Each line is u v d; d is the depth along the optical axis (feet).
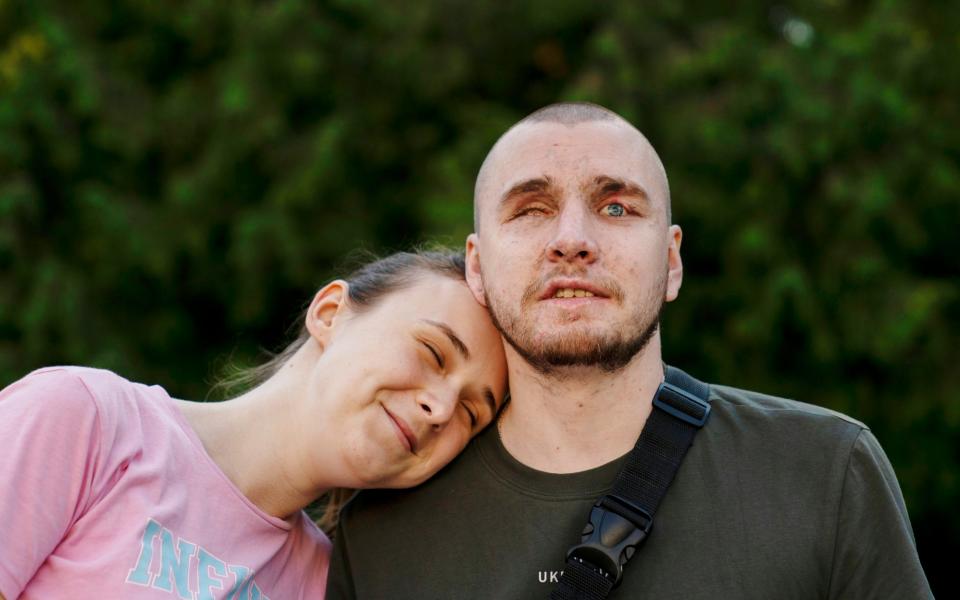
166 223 19.10
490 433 6.82
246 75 18.66
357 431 6.59
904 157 17.93
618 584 5.83
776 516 5.82
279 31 18.63
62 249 19.31
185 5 19.57
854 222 17.57
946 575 21.27
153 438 6.52
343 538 6.90
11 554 5.75
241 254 18.10
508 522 6.31
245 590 6.40
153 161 20.07
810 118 17.49
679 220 17.85
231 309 19.99
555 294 6.16
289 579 6.87
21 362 17.88
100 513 6.04
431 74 19.44
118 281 19.65
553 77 20.66
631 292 6.13
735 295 18.04
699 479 6.06
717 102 18.01
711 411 6.40
